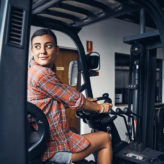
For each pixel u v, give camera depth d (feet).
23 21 2.14
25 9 2.14
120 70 17.01
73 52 14.33
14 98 2.09
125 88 17.31
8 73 2.06
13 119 2.08
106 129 6.04
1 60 2.03
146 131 8.32
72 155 4.07
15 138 2.09
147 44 8.23
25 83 2.16
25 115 2.16
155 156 6.04
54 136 3.96
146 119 8.30
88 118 5.63
